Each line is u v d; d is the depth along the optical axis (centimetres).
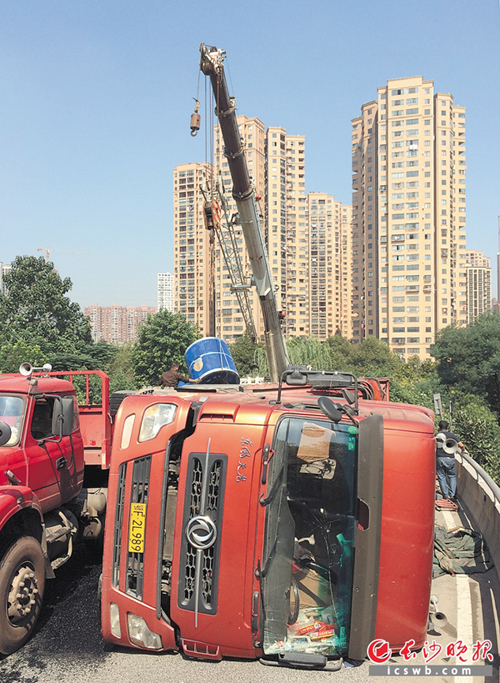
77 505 708
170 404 487
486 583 641
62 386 666
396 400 3150
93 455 768
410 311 10912
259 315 9975
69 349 5047
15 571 496
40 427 612
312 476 458
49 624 541
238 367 6862
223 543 444
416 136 10881
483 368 4481
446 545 752
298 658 446
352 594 431
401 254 10981
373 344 8756
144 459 479
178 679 436
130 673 447
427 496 451
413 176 10912
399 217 10994
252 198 974
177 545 460
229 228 1030
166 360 5269
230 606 441
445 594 610
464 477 1052
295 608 459
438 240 10938
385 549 446
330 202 12638
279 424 455
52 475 617
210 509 451
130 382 5134
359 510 426
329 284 12731
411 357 9806
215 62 756
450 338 4803
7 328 5106
